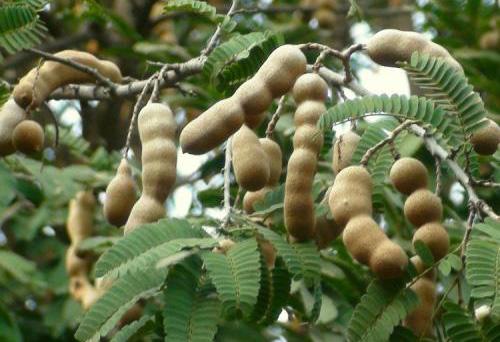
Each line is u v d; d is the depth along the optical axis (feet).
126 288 4.10
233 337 5.30
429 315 4.15
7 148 4.82
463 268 4.12
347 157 4.45
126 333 4.18
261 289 4.21
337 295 5.53
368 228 4.10
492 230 3.97
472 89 4.20
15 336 5.99
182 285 4.05
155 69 5.77
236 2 5.22
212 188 5.82
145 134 4.39
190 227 4.13
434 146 4.29
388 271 4.04
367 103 4.19
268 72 4.36
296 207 4.25
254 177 4.28
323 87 4.36
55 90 5.00
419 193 4.20
